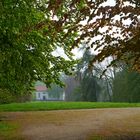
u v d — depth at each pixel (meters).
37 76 21.12
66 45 19.06
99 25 9.92
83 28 10.16
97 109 30.86
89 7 9.48
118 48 10.18
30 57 19.41
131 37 10.22
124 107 33.22
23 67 19.89
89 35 10.30
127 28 10.21
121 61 11.77
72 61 21.28
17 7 16.27
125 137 14.41
